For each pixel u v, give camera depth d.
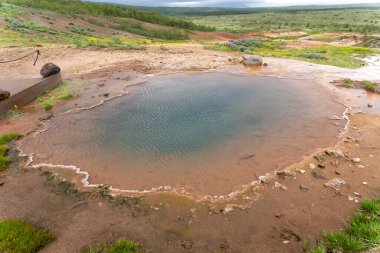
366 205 5.25
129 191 6.07
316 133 8.70
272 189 6.04
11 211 5.39
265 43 40.03
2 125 9.30
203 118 10.02
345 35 57.25
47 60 18.86
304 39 54.94
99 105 11.21
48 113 10.37
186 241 4.71
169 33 54.16
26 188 6.12
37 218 5.23
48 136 8.59
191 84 14.31
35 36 29.36
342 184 6.06
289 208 5.43
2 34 26.81
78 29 41.44
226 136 8.61
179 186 6.24
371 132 8.67
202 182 6.37
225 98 12.16
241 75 16.36
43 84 12.44
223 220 5.19
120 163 7.17
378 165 6.79
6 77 14.01
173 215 5.34
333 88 13.78
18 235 4.61
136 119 9.92
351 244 4.34
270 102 11.66
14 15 37.22
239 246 4.59
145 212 5.43
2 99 10.15
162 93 12.79
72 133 8.81
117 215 5.35
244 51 26.27
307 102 11.63
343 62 22.03
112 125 9.41
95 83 14.16
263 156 7.41
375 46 39.56
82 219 5.23
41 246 4.56
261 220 5.15
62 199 5.80
